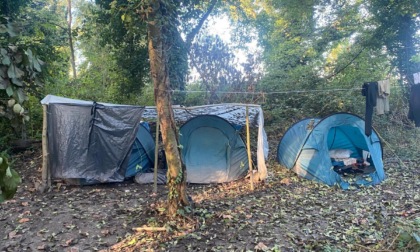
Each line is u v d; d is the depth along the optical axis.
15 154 9.26
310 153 7.64
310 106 11.28
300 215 5.52
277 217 5.41
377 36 10.96
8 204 6.01
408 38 10.90
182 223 5.01
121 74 10.81
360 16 12.57
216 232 4.83
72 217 5.45
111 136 7.15
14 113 2.24
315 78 11.76
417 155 9.24
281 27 14.51
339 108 10.84
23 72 2.24
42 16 10.42
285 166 8.41
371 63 12.09
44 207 5.90
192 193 6.77
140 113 7.14
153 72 5.11
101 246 4.52
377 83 6.55
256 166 7.95
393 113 10.80
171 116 5.17
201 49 11.20
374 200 6.26
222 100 11.08
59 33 11.51
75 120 7.04
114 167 7.20
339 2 12.62
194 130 7.84
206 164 7.61
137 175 7.50
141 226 5.02
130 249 4.40
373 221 5.21
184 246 4.43
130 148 7.16
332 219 5.35
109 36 9.96
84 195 6.59
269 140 10.37
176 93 10.30
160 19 4.95
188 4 8.88
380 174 7.43
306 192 6.75
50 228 5.07
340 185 7.05
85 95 11.88
